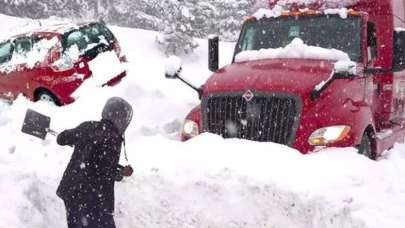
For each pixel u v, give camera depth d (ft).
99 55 35.47
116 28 70.49
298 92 18.16
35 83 34.47
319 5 24.53
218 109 19.47
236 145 17.99
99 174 14.55
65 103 33.88
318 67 19.85
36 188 18.56
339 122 18.16
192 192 17.17
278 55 21.95
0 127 26.89
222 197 16.67
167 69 21.91
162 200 17.52
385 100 24.86
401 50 21.22
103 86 34.50
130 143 20.83
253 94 18.67
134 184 18.03
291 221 15.51
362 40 21.67
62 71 33.73
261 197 16.08
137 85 32.37
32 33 35.70
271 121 18.40
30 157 21.40
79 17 91.71
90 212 14.47
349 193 14.84
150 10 94.99
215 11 88.22
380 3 24.62
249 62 22.03
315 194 15.14
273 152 17.24
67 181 14.66
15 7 87.35
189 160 17.90
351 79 19.81
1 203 17.07
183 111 30.42
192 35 68.39
